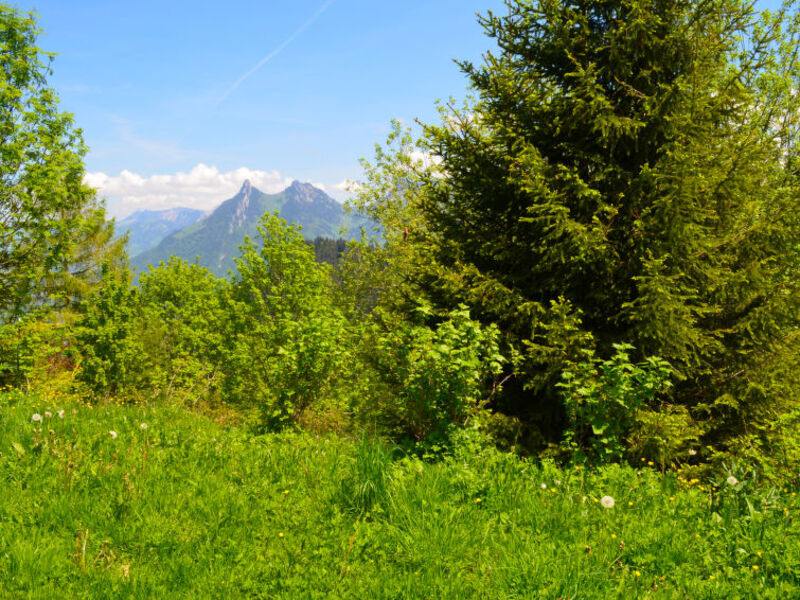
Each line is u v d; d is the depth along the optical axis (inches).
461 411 243.1
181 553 132.2
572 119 300.5
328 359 302.4
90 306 557.3
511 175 301.6
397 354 263.7
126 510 148.5
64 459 172.6
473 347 239.8
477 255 331.9
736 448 268.7
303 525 148.3
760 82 546.6
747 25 282.8
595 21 320.8
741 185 273.3
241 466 193.6
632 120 282.0
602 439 217.6
